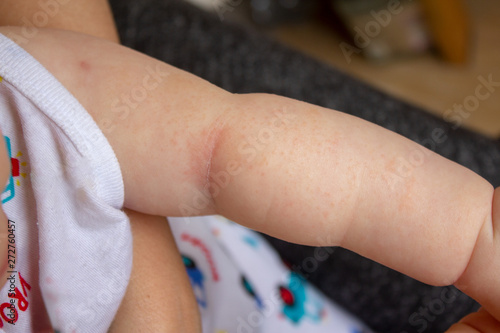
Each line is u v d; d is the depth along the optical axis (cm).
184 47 50
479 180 31
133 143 31
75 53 32
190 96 32
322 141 31
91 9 37
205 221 44
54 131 30
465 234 30
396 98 49
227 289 42
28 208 31
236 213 32
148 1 51
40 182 30
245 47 50
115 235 31
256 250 45
